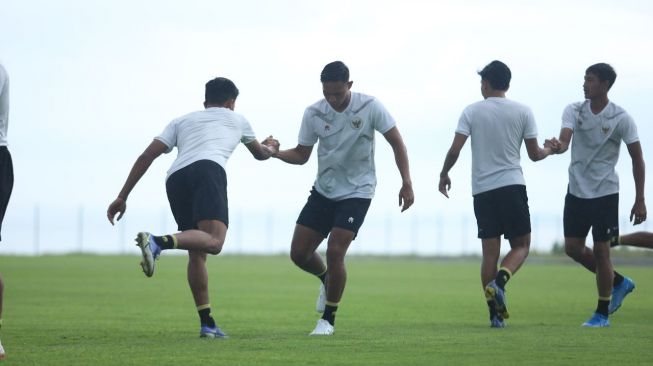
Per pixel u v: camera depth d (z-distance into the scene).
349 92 31.95
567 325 36.00
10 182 25.17
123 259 137.25
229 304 49.44
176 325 35.94
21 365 22.78
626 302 51.22
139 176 29.20
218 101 30.50
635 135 35.91
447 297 56.16
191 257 29.67
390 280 79.44
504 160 34.59
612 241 35.97
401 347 26.61
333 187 32.09
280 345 27.08
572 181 36.69
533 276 87.75
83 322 37.22
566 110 36.56
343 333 31.34
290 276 85.56
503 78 34.94
